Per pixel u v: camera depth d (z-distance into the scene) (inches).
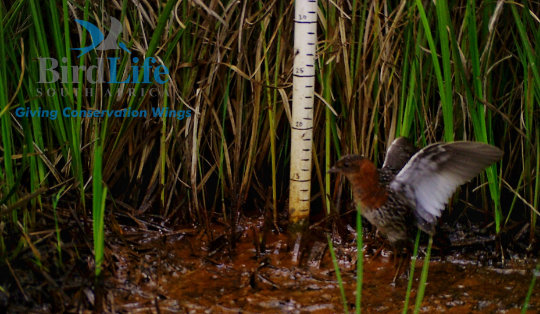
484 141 167.3
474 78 165.6
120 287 152.7
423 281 131.3
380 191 151.3
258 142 194.5
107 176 184.5
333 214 179.5
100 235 141.8
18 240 160.1
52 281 147.3
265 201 196.5
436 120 189.5
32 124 181.5
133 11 185.5
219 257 170.7
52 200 174.6
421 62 181.5
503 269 166.7
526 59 180.2
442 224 185.8
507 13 189.2
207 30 182.2
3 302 141.9
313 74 170.2
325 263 168.7
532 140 191.6
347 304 148.8
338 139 191.3
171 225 187.9
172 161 190.2
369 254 172.7
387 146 187.5
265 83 185.6
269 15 180.1
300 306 147.6
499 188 177.3
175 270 163.0
